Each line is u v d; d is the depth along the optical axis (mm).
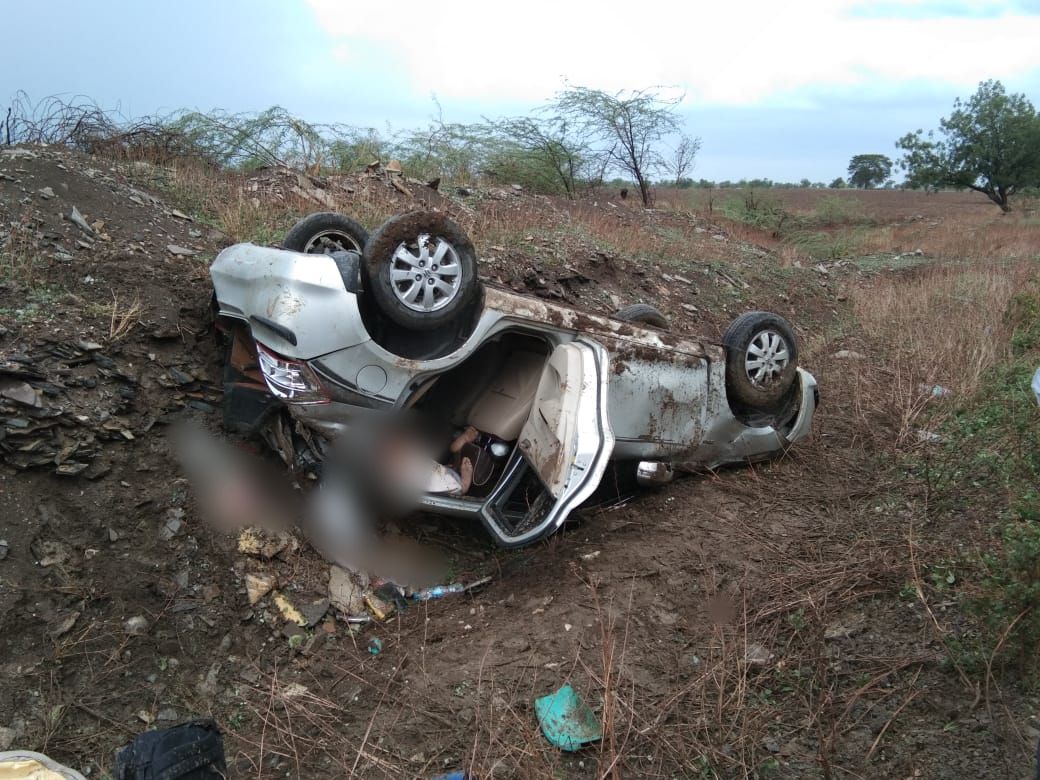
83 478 4238
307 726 3629
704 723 3471
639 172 18250
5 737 3285
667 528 5199
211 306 5027
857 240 19984
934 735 3312
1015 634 3479
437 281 4555
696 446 5770
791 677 3746
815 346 9750
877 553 4594
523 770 3227
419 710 3693
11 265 5105
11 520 3916
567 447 4793
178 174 8195
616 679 3688
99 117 8406
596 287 9453
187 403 4910
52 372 4473
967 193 57469
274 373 4391
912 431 6484
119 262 5598
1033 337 8508
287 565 4457
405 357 4688
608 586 4547
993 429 5984
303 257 4418
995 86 37969
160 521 4312
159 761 2771
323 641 4199
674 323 9617
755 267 12625
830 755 3285
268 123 10492
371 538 4871
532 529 4715
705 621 4234
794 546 4922
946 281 12414
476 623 4398
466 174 13469
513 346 5465
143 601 4000
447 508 4848
